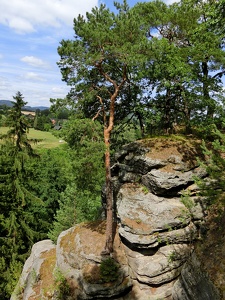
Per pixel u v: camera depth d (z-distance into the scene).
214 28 16.20
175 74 15.87
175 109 20.89
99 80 17.09
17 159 20.53
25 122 20.77
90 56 13.80
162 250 14.74
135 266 14.70
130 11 14.37
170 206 15.15
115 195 18.05
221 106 16.89
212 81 17.34
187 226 14.95
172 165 15.94
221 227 12.93
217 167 11.34
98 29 13.53
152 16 17.89
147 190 16.27
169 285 14.16
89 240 16.28
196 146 17.03
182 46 19.20
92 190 16.97
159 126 21.67
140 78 16.58
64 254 16.30
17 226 20.97
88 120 14.35
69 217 26.02
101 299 14.02
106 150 14.40
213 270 10.70
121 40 13.62
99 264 14.92
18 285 17.59
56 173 31.89
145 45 13.55
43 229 28.66
